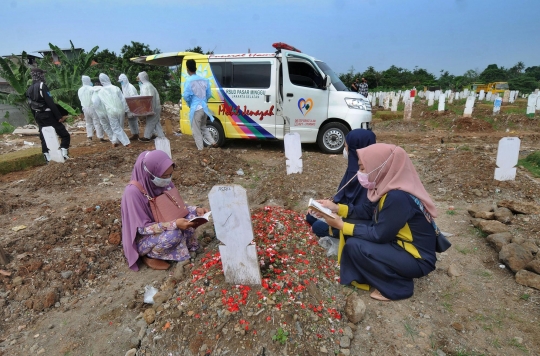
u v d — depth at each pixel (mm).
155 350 2398
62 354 2426
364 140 3396
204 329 2406
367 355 2334
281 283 2662
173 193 3453
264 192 5238
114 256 3576
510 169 5059
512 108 15492
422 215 2693
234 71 8047
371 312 2717
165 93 20969
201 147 7816
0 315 2771
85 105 9445
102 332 2611
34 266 3195
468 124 12148
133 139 9680
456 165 5984
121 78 9594
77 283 3150
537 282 2910
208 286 2766
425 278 3146
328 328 2469
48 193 5504
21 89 13523
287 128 8062
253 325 2381
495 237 3549
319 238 3617
